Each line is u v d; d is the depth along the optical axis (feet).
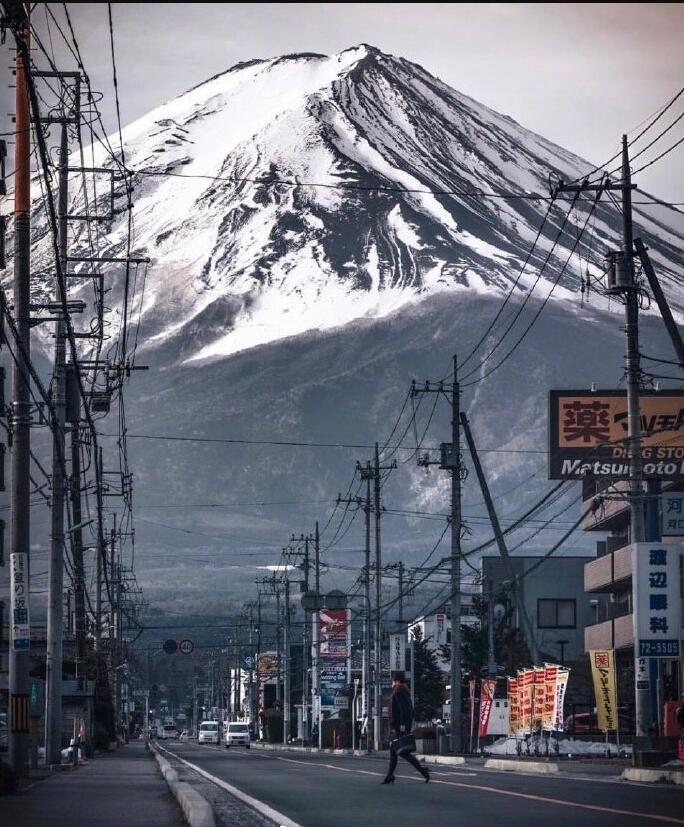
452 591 369.09
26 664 197.57
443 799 147.54
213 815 113.70
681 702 311.47
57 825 115.34
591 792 159.74
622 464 396.57
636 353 263.70
